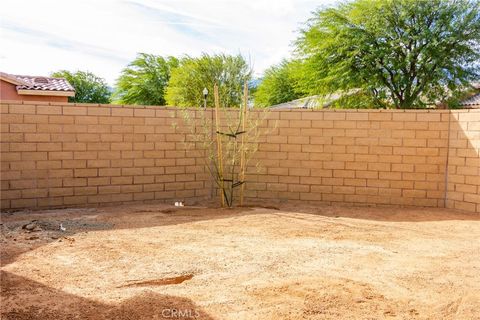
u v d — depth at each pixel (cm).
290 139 934
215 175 960
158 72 4566
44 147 798
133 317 337
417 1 1848
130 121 872
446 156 875
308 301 374
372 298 384
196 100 3216
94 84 4959
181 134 923
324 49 2059
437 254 532
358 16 1972
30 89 2003
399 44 1916
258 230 648
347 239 603
